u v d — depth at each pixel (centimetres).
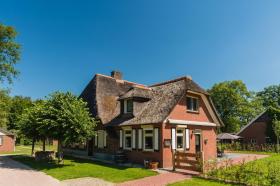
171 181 1458
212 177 1527
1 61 3591
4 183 1449
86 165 2084
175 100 2173
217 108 6334
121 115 2575
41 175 1689
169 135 2125
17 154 3434
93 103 2823
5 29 3547
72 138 2044
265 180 1314
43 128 2094
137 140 2275
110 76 3247
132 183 1421
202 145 2505
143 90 2531
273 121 4466
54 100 2142
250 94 6291
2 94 4197
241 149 4284
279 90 6719
